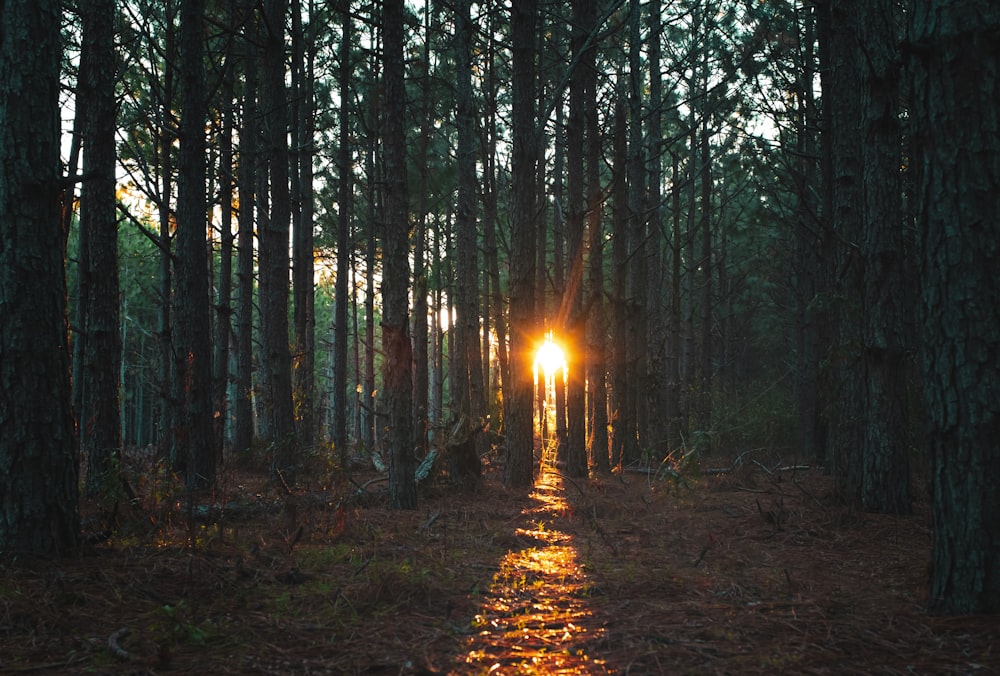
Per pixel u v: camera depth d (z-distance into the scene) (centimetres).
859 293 957
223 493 719
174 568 530
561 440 2053
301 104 1772
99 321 926
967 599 418
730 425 2200
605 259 3103
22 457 534
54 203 563
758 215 2169
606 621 438
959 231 418
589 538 721
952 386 421
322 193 2481
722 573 572
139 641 392
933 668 347
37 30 559
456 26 1631
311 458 1150
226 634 409
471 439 1144
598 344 1595
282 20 1148
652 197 2152
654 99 2041
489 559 633
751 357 3678
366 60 1925
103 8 934
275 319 1145
